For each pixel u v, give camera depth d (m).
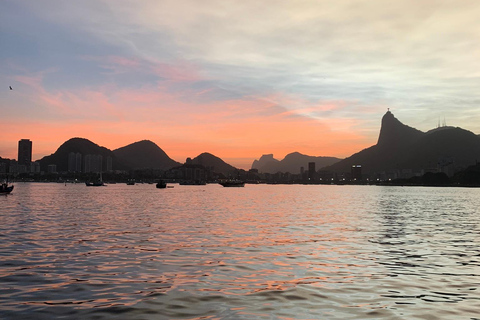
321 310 17.42
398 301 18.80
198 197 172.88
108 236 41.22
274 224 55.41
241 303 18.39
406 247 35.19
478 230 49.59
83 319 16.17
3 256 29.73
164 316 16.58
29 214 71.56
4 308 17.52
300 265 26.92
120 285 21.45
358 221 61.12
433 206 111.44
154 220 60.47
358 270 25.45
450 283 22.23
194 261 28.09
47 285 21.39
